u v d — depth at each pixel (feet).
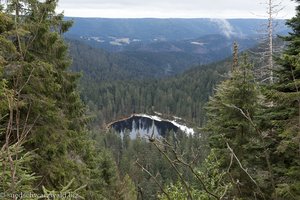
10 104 9.48
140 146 215.92
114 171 81.15
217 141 47.34
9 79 30.22
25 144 35.96
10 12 31.53
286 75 36.58
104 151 86.48
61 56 42.60
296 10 37.29
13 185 9.45
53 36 36.63
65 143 39.55
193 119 374.63
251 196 33.99
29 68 32.63
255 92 44.65
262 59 55.42
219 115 48.37
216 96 48.11
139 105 480.23
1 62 27.50
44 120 38.01
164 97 455.22
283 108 38.01
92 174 57.36
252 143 41.39
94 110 411.34
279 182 34.76
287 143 31.86
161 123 389.19
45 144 37.01
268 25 56.54
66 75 44.19
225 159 42.42
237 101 44.39
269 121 39.83
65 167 40.52
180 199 31.22
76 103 48.01
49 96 39.19
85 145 52.42
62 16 39.11
